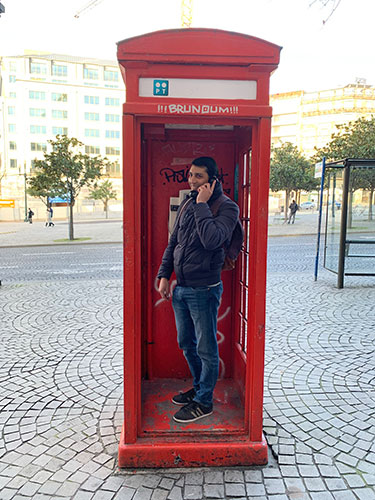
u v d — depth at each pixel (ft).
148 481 7.49
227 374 10.89
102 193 156.35
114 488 7.32
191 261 8.00
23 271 34.24
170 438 8.06
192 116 7.11
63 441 8.83
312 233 63.93
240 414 8.93
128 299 7.53
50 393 11.12
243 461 7.86
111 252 47.60
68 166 59.00
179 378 10.84
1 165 210.79
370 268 29.96
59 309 19.98
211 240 7.41
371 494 7.14
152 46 6.84
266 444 7.92
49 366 12.97
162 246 10.35
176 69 6.93
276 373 12.26
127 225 7.35
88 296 22.75
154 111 6.98
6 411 10.19
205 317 8.15
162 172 10.07
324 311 18.84
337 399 10.64
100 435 9.05
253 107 7.06
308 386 11.39
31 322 17.85
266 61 6.91
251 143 8.20
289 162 91.71
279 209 148.77
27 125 206.28
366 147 60.85
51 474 7.74
